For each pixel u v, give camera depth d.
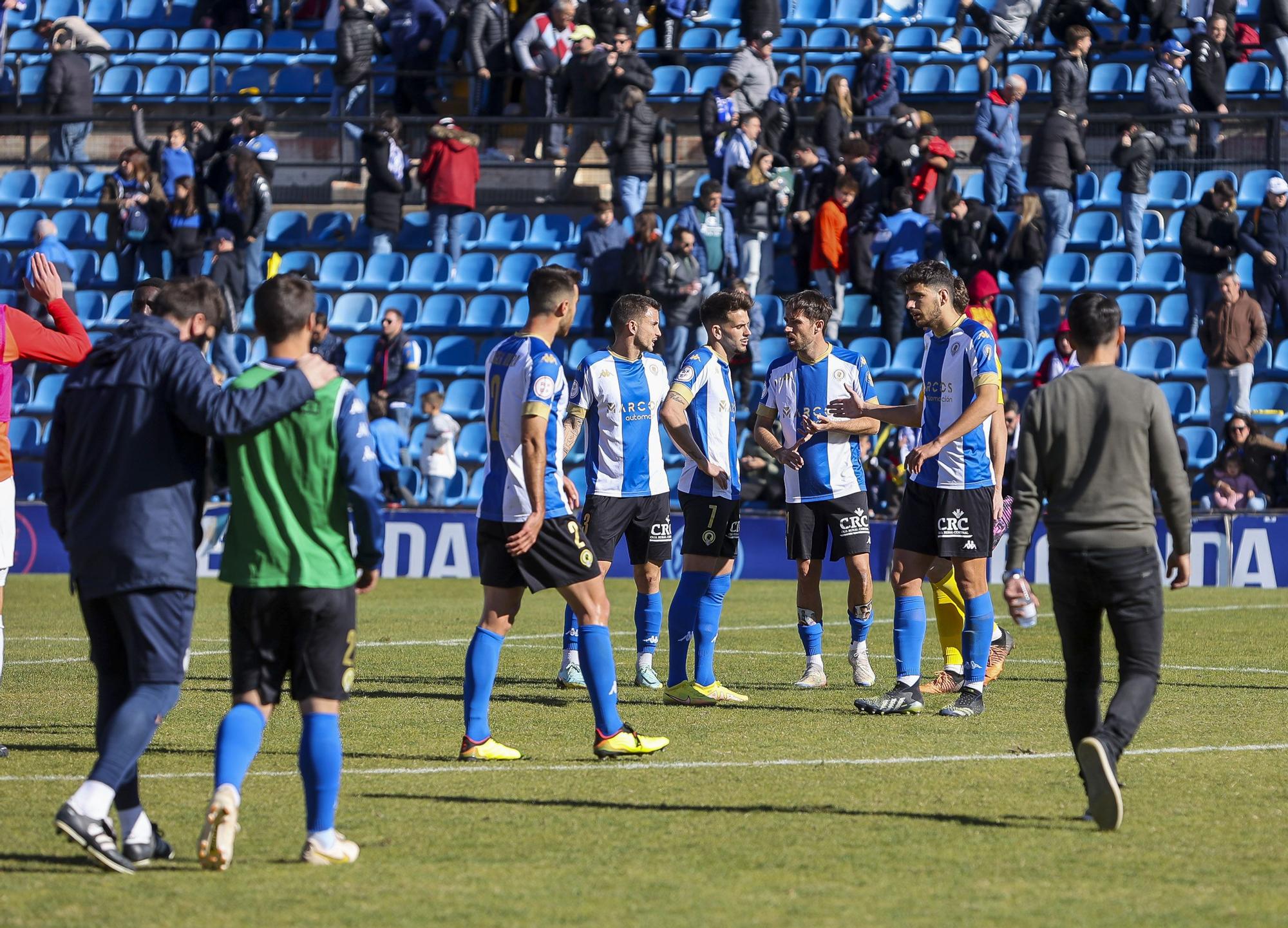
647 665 25.47
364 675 26.61
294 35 69.44
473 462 52.97
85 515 13.60
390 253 58.50
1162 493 15.07
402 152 57.41
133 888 12.56
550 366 18.06
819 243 50.88
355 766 18.09
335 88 62.62
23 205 62.91
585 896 12.30
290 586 13.20
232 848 13.67
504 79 60.78
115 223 57.75
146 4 71.75
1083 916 11.69
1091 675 15.46
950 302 22.33
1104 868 13.18
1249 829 14.64
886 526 44.69
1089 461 15.12
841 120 53.41
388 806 15.84
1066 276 53.06
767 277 52.97
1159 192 55.72
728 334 23.91
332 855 13.41
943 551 21.95
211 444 14.28
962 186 57.97
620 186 55.00
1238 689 24.53
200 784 17.11
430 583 45.19
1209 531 43.25
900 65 62.09
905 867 13.24
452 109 66.25
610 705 18.62
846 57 63.91
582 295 56.59
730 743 19.69
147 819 13.73
